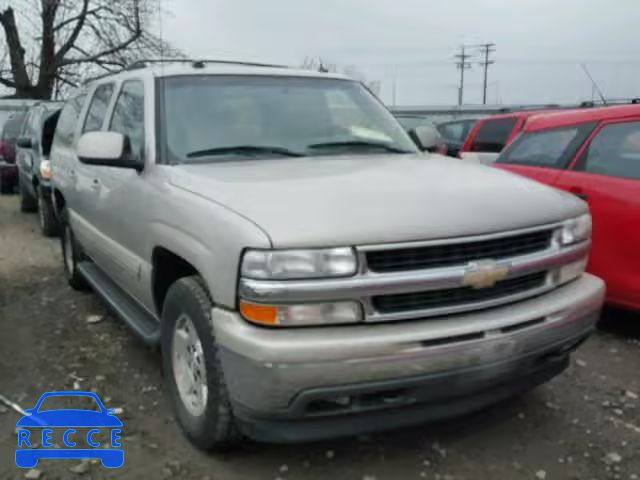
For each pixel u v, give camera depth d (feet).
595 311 10.99
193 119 12.86
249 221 9.09
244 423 9.36
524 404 12.60
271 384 8.62
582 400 12.80
